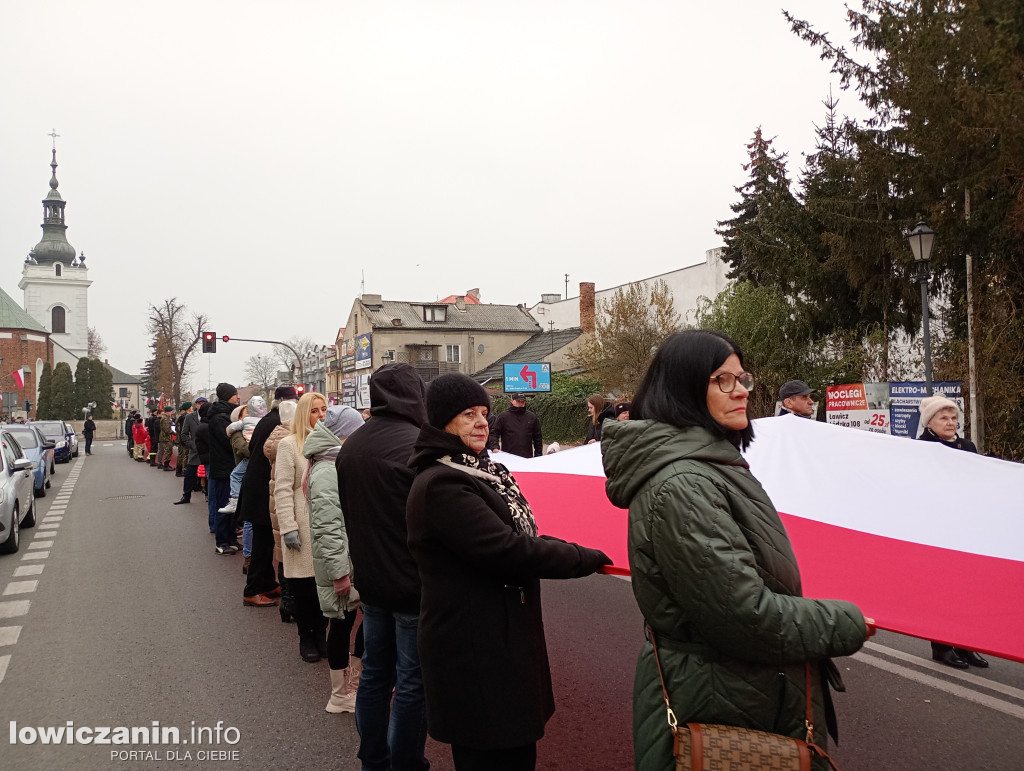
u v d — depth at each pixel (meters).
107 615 6.74
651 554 1.98
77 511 14.45
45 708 4.62
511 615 2.58
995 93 11.00
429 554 2.60
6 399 42.12
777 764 1.82
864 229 15.78
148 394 91.31
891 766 3.67
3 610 7.03
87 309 104.19
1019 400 12.30
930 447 3.74
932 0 12.52
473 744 2.51
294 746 4.01
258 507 6.77
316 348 96.75
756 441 3.97
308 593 5.29
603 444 2.18
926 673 4.98
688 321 36.81
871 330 18.31
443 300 68.81
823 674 2.04
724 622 1.83
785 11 15.16
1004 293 12.30
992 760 3.71
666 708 1.99
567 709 4.46
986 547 2.93
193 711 4.51
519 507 2.77
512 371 42.53
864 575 2.79
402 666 3.22
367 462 3.32
